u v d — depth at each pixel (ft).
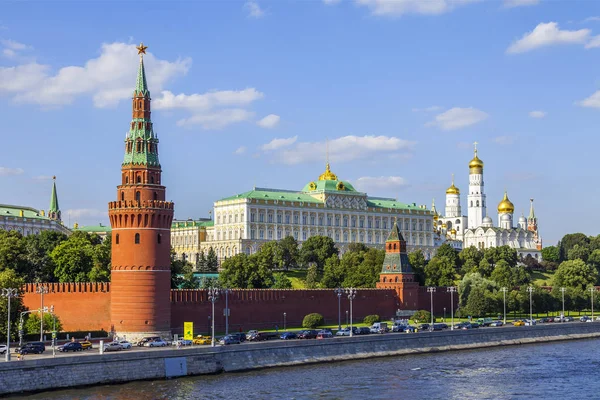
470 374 593.83
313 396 507.30
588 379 575.79
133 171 653.71
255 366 604.90
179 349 569.64
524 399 509.35
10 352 535.19
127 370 538.88
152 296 644.27
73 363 515.50
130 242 645.10
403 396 511.81
